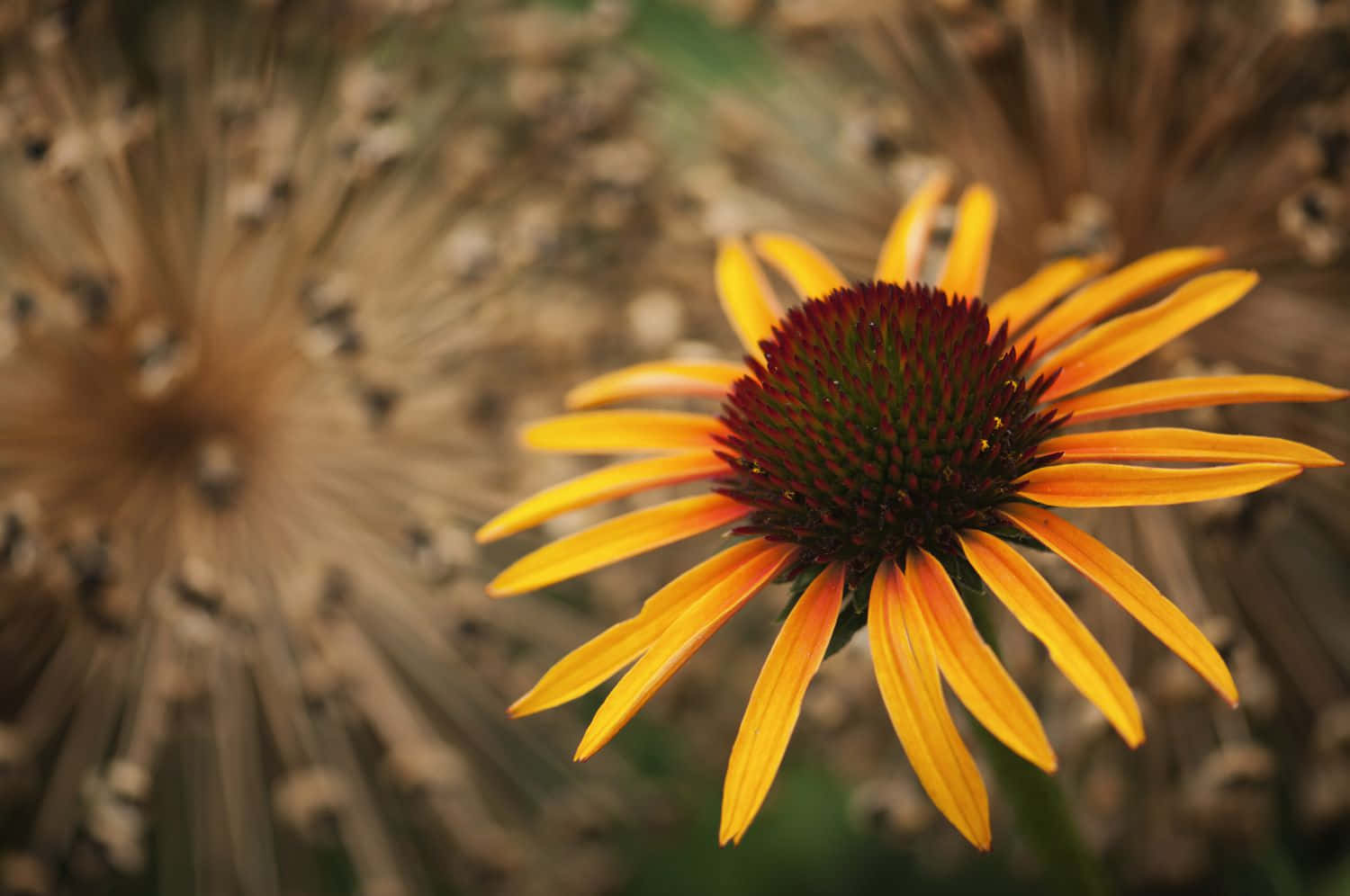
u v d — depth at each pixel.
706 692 0.44
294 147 0.45
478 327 0.44
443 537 0.40
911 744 0.27
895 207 0.42
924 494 0.29
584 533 0.30
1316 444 0.39
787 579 0.29
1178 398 0.29
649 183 0.44
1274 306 0.40
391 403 0.42
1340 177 0.38
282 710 0.41
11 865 0.39
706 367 0.32
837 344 0.30
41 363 0.43
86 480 0.43
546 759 0.44
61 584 0.40
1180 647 0.27
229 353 0.44
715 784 0.46
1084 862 0.30
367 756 0.43
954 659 0.27
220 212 0.44
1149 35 0.40
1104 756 0.38
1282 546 0.39
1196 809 0.37
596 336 0.44
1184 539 0.38
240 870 0.41
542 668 0.43
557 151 0.46
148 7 0.47
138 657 0.41
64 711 0.41
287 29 0.44
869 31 0.43
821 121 0.45
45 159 0.40
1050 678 0.38
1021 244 0.41
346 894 0.45
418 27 0.46
